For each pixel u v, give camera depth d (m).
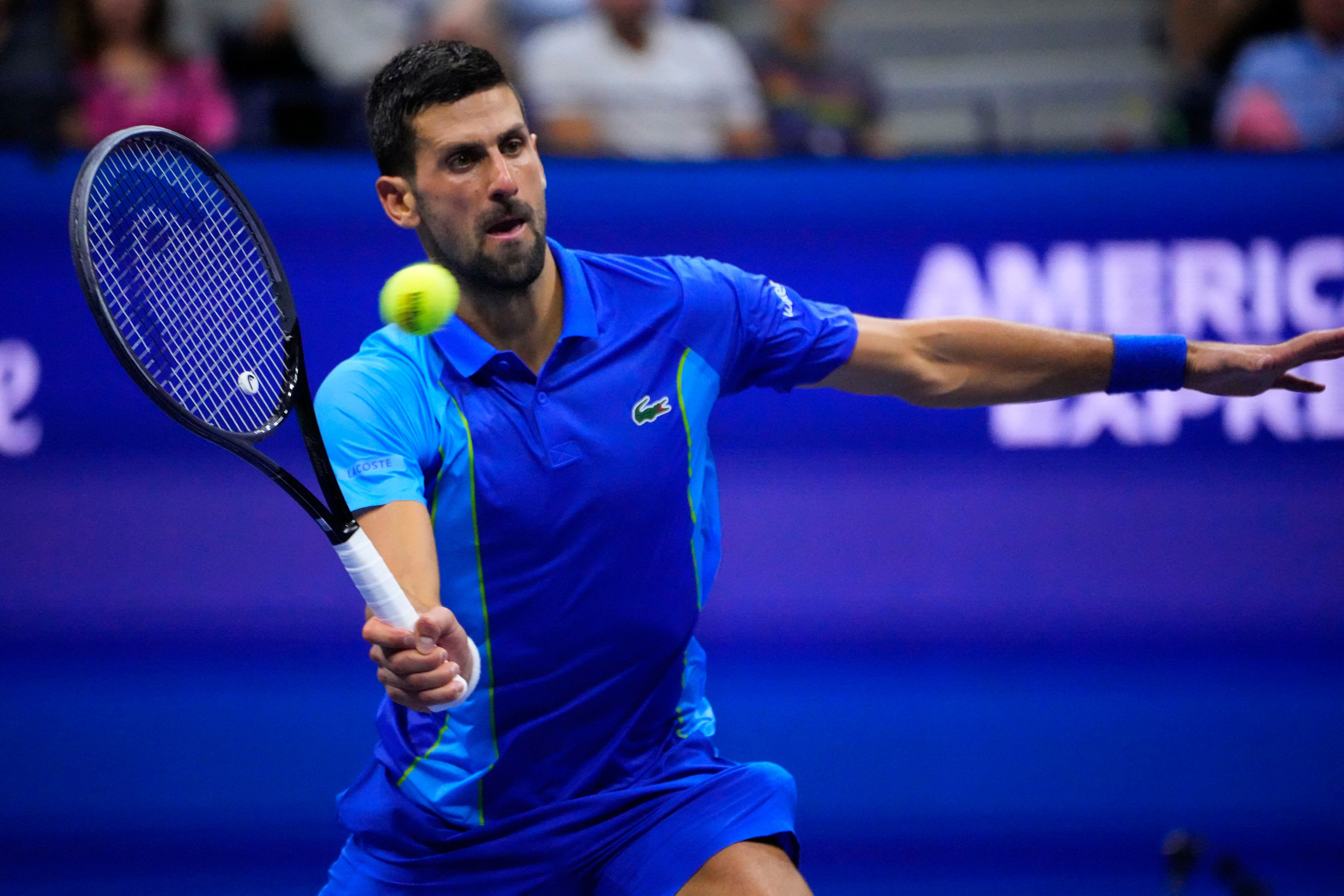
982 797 17.41
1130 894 17.33
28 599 16.75
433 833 9.52
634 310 9.26
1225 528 17.67
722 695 17.36
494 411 8.83
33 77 18.42
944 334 9.76
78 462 16.80
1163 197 17.70
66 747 16.70
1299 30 21.03
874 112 20.30
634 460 9.00
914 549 17.53
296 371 8.38
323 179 17.03
